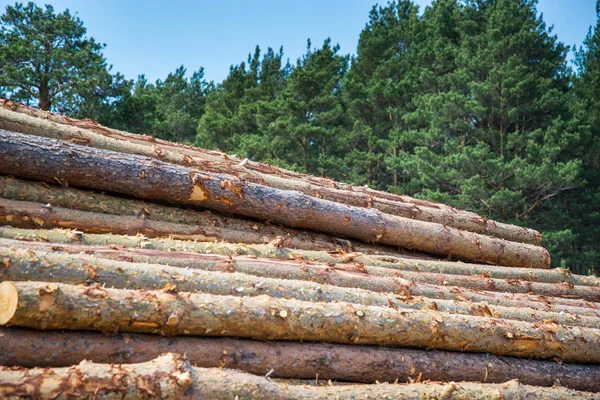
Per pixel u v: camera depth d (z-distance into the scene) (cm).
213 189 522
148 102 2544
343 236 606
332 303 390
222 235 516
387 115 3362
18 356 292
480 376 418
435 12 3975
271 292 393
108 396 271
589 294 652
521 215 2480
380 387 357
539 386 430
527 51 2720
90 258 353
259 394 307
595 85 2888
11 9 2309
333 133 2988
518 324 455
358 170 3102
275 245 505
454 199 2447
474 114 2625
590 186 2625
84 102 2323
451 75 2892
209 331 340
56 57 2267
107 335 319
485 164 2319
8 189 443
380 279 481
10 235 396
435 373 402
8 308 290
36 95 2292
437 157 2475
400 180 3095
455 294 505
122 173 485
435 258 658
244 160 668
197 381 296
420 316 409
